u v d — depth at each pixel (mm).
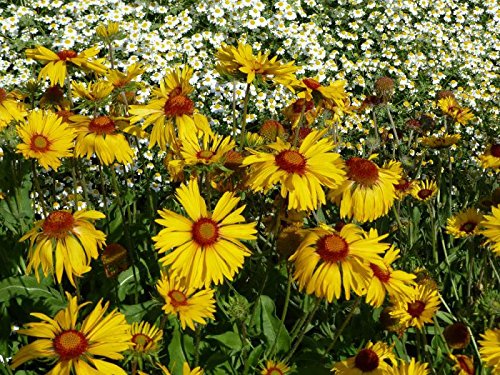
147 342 777
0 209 1073
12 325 996
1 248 1039
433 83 1952
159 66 1703
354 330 1032
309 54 1886
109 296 1016
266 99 1693
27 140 893
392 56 1997
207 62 1764
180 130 892
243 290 1041
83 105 943
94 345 695
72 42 1757
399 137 1656
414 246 1181
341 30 2064
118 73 993
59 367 684
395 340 1017
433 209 1269
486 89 1978
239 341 934
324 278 774
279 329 905
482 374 930
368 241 793
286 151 815
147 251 1085
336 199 898
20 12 1805
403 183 1160
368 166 875
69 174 1439
